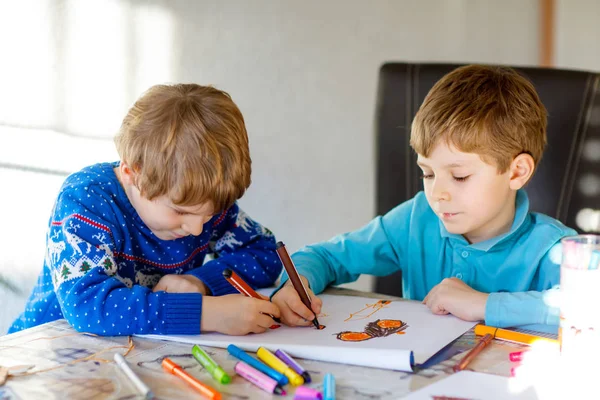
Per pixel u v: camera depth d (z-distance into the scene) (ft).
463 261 3.94
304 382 2.42
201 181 3.19
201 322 2.97
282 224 7.48
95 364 2.59
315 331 3.00
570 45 8.15
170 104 3.25
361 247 4.20
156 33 6.73
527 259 3.76
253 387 2.37
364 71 7.48
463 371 2.50
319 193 7.52
